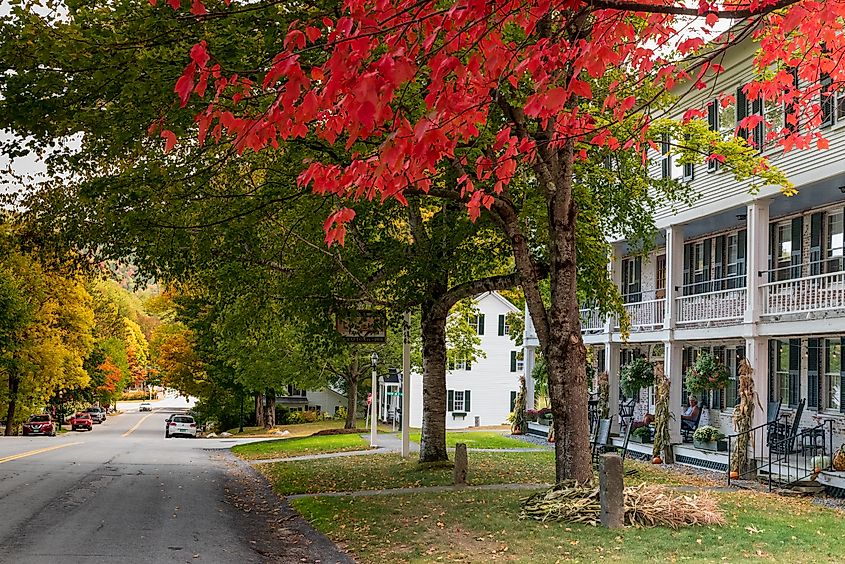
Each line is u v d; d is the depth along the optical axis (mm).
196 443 40094
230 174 15648
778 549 9594
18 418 54031
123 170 15234
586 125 10367
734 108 19875
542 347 13578
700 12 5641
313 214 15023
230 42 10992
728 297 20328
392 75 4406
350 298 18297
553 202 13102
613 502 11000
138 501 15195
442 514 12477
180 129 11820
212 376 53906
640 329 25109
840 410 18984
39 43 11672
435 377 19953
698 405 24984
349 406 42375
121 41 11516
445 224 17453
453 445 27422
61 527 12031
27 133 12711
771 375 21797
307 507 14258
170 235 15289
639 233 18875
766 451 18734
